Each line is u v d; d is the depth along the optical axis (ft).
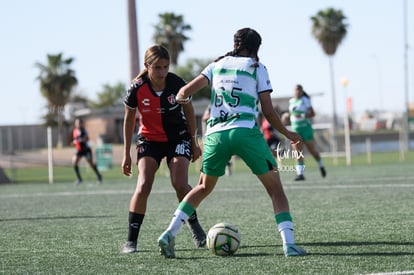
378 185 93.86
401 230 48.98
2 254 44.09
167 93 41.83
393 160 185.06
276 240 46.37
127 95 42.42
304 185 99.25
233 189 96.99
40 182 150.00
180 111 42.75
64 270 37.58
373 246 42.14
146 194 42.75
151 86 41.75
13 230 57.52
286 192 87.92
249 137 38.04
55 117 400.67
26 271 37.60
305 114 110.22
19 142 385.91
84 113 390.63
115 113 380.37
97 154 221.46
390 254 39.11
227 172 139.44
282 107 260.62
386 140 283.79
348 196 78.79
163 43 346.54
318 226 52.95
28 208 79.20
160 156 43.37
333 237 46.70
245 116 38.24
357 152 259.19
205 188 40.24
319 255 39.40
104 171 203.62
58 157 308.60
